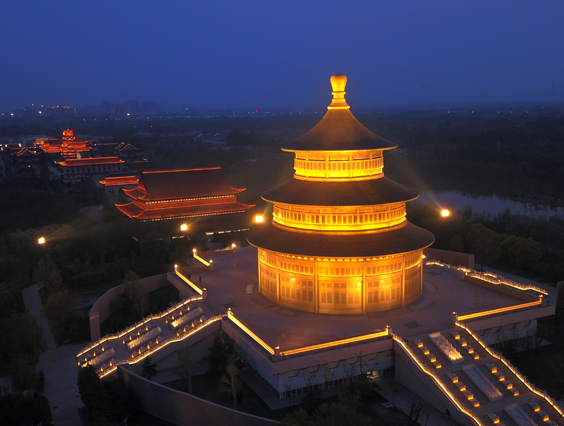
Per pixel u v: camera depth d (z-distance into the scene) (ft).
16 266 314.76
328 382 193.26
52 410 187.42
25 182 640.58
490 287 255.91
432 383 179.73
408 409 180.45
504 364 193.57
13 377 189.37
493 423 166.81
